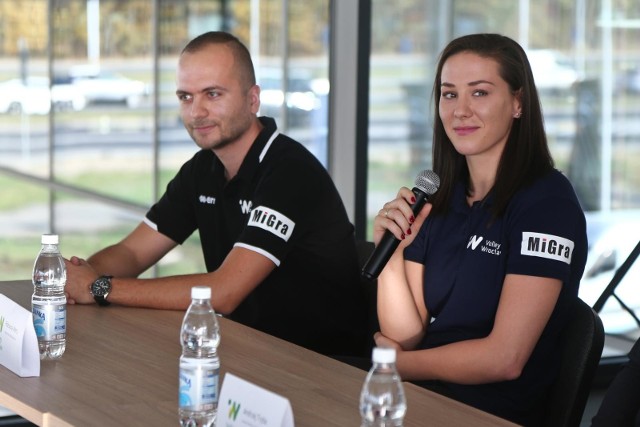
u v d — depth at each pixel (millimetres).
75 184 7723
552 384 2908
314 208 3479
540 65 5258
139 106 6969
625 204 5348
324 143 5578
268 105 5891
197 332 2389
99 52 7363
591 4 5270
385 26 5375
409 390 2430
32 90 8117
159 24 6730
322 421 2188
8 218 8273
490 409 2896
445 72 3053
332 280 3553
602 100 5324
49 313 2633
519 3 5242
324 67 5547
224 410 2029
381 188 5496
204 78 3502
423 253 3146
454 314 3023
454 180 3129
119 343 2791
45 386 2410
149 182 6926
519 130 2988
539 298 2814
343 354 3609
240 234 3564
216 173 3635
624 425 2643
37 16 8031
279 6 5785
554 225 2857
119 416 2209
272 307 3525
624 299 5238
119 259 3703
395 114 5430
